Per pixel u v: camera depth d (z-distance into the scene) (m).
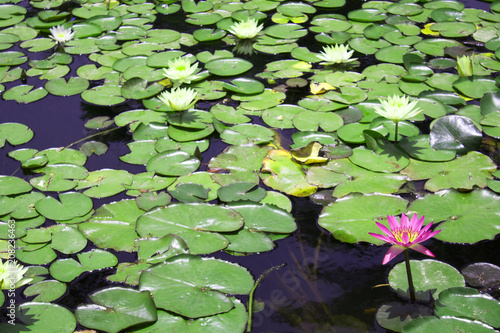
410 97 2.83
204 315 1.53
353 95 2.91
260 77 3.20
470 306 1.51
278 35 3.78
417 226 1.52
